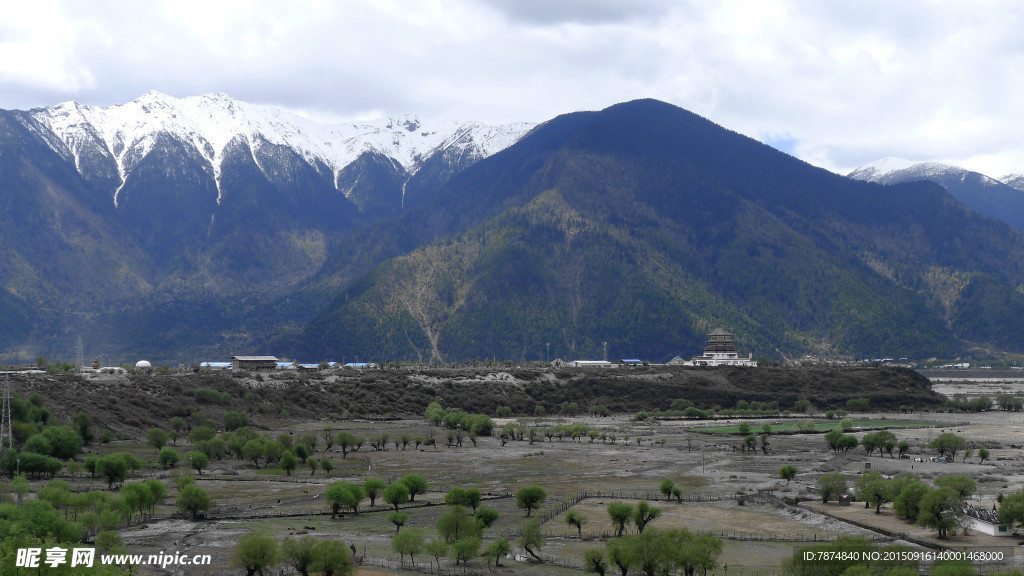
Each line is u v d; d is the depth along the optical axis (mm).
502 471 194000
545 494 150250
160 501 153250
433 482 178750
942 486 148625
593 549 118000
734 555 119625
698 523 139125
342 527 135875
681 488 170625
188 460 193375
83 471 176375
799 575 104625
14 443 178625
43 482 161000
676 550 107500
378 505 154625
